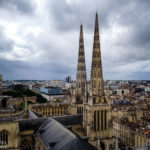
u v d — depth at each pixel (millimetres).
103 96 75500
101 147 70062
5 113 82188
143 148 69125
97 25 77312
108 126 75625
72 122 85062
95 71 74688
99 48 76500
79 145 50625
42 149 62594
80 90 96812
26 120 79438
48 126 72562
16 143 63906
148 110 162750
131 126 117188
